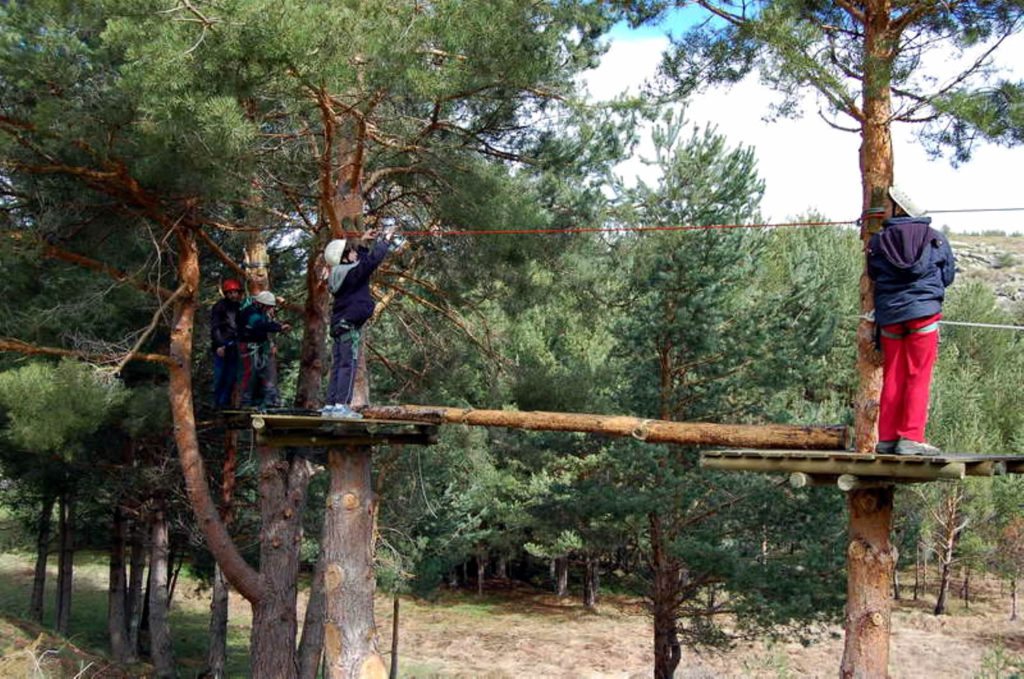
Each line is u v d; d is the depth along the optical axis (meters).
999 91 6.37
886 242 5.37
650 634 30.64
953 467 4.84
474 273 13.18
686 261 15.16
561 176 13.05
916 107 6.10
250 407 9.06
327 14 7.42
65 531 21.94
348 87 8.02
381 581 18.81
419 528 20.59
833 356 21.11
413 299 13.91
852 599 5.86
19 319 11.56
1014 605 29.62
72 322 12.74
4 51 9.22
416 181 12.66
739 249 15.84
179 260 12.57
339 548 8.70
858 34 6.79
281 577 12.90
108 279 12.16
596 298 14.52
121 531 20.91
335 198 9.18
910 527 19.92
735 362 16.17
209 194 10.24
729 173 15.42
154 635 18.59
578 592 38.84
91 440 17.59
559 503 17.44
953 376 30.86
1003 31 6.54
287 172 12.06
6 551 29.11
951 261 5.43
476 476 19.88
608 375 17.34
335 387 8.02
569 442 17.66
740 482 15.69
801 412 19.31
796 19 6.76
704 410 16.44
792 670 22.80
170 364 11.70
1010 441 29.45
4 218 10.68
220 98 7.55
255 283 12.11
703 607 18.36
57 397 10.01
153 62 7.62
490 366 15.33
